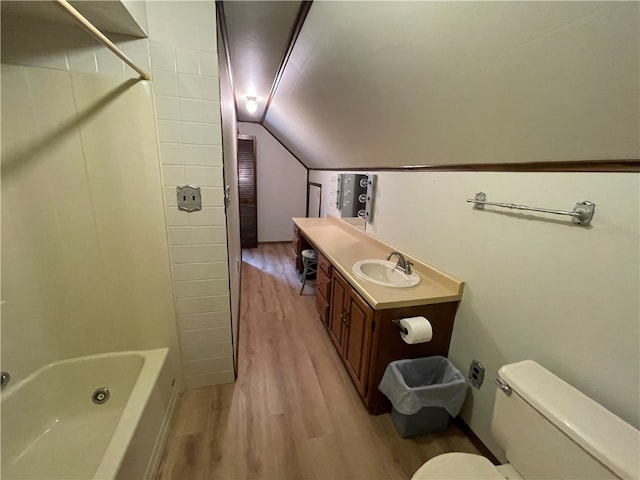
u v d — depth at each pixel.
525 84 0.85
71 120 1.24
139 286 1.52
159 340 1.62
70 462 1.23
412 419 1.45
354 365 1.76
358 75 1.45
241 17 1.45
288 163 4.83
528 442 0.94
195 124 1.38
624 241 0.83
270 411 1.65
